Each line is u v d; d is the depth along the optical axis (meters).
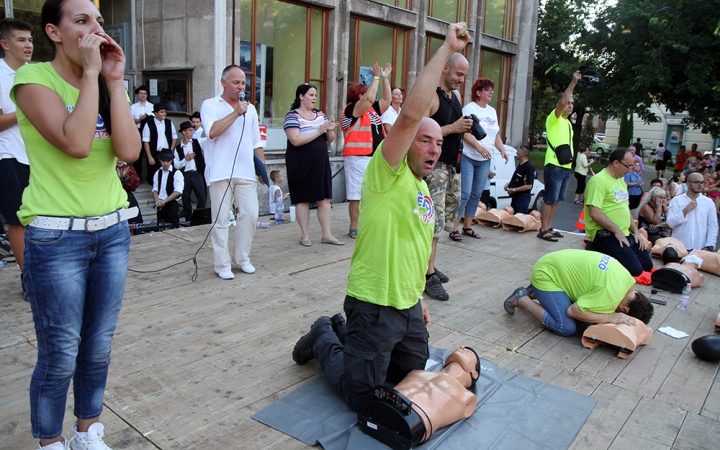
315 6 11.31
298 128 5.95
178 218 8.10
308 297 4.66
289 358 3.57
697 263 6.13
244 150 4.93
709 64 16.03
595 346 4.04
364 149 6.54
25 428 2.68
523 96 18.48
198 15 9.56
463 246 6.81
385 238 2.70
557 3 24.75
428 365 3.45
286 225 7.36
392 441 2.60
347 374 2.82
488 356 3.80
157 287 4.68
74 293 2.12
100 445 2.37
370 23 12.67
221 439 2.69
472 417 2.95
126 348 3.57
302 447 2.66
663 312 4.91
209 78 9.61
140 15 10.41
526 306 4.41
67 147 1.97
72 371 2.21
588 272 4.07
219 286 4.80
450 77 5.04
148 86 10.45
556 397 3.23
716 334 4.43
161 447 2.61
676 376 3.65
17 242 4.23
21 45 4.00
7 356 3.38
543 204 7.32
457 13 15.33
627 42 18.27
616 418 3.09
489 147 6.64
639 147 20.14
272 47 10.75
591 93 19.92
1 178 4.08
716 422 3.10
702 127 19.97
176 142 9.73
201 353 3.56
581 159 15.53
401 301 2.76
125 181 6.95
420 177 2.83
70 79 2.14
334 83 11.79
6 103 3.97
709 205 7.24
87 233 2.12
